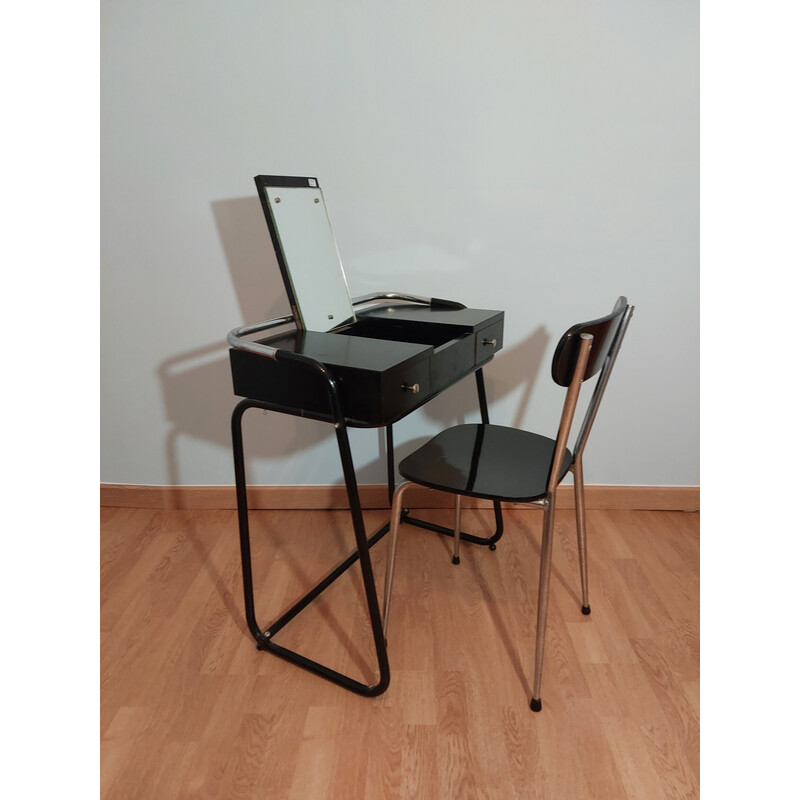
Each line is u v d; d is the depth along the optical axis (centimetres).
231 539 199
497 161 182
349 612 165
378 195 186
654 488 211
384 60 175
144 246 192
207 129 181
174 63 176
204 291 196
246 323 198
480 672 145
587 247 188
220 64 176
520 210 186
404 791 117
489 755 125
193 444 212
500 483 137
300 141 182
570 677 143
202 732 130
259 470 213
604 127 178
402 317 164
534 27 171
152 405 208
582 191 183
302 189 155
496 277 192
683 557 188
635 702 137
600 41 172
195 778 120
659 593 172
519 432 166
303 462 212
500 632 158
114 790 118
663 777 120
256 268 192
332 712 135
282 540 199
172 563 187
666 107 175
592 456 210
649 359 198
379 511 215
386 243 190
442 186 184
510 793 117
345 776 121
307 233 152
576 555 189
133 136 182
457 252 190
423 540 198
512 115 178
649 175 181
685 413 203
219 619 164
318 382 123
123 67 177
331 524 208
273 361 128
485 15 171
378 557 189
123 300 198
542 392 203
